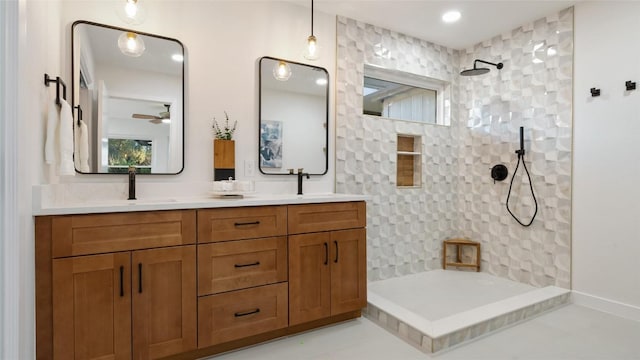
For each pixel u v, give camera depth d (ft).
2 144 3.83
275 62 9.26
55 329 5.18
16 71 3.87
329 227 7.89
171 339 6.07
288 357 6.66
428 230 12.20
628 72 8.50
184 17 8.09
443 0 9.34
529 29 10.69
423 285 10.69
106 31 7.29
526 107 10.78
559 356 6.68
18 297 3.94
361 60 10.67
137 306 5.79
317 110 9.91
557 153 9.98
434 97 12.73
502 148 11.47
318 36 9.96
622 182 8.60
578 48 9.51
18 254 3.94
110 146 7.30
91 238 5.45
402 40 11.48
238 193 8.00
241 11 8.82
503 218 11.44
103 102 7.23
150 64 7.71
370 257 10.90
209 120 8.37
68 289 5.27
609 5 8.84
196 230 6.33
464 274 11.84
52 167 6.04
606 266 8.90
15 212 3.89
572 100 9.64
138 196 7.56
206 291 6.40
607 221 8.89
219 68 8.51
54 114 5.53
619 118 8.66
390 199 11.28
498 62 11.60
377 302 8.63
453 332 7.07
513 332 7.73
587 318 8.49
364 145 10.73
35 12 4.87
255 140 9.00
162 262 6.01
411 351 6.91
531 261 10.64
